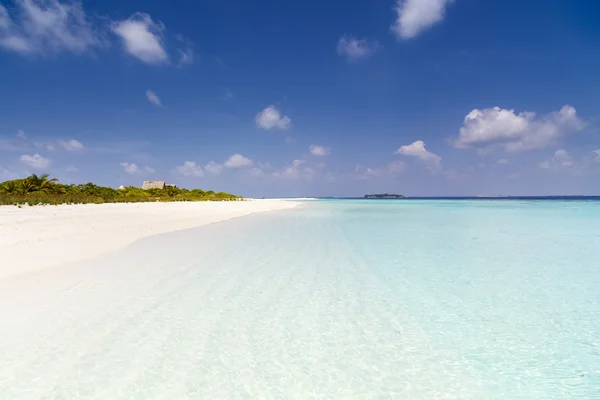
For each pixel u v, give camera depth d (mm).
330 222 22828
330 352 4660
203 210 31828
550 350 4777
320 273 8570
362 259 10258
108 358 4312
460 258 10539
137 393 3656
